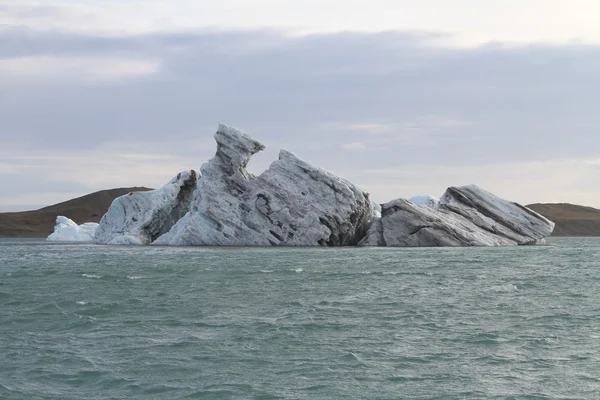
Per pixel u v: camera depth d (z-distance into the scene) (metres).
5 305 38.03
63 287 46.38
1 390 21.88
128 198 109.56
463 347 27.56
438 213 98.62
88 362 25.11
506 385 22.39
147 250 87.44
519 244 99.62
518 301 39.62
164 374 23.64
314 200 96.75
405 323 32.53
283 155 100.12
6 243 144.50
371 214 104.12
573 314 35.03
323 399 21.00
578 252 84.00
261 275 53.34
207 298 40.75
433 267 60.19
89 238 160.50
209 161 98.88
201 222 97.31
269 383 22.58
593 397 21.22
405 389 22.00
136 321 33.09
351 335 29.78
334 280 50.03
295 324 32.16
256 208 96.62
